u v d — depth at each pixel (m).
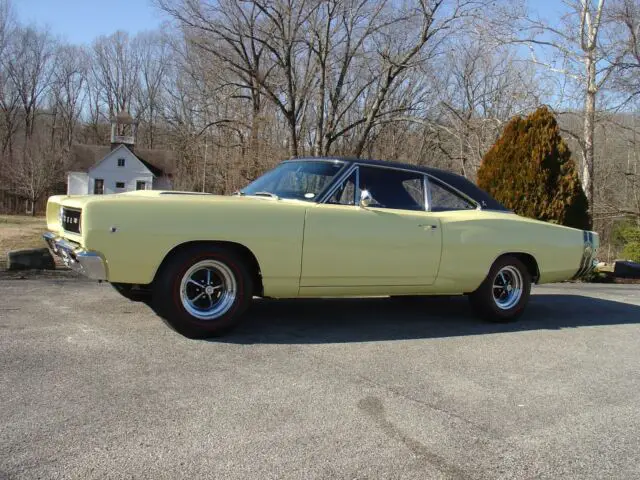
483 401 3.59
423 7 19.62
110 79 65.56
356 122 22.91
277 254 4.59
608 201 21.25
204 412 3.12
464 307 6.84
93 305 5.56
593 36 16.03
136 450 2.64
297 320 5.50
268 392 3.48
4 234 21.66
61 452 2.58
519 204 11.58
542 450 2.94
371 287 5.12
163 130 50.88
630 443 3.08
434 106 21.42
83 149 55.38
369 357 4.37
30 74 63.75
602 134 19.61
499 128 16.86
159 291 4.33
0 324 4.68
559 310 7.19
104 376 3.57
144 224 4.14
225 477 2.46
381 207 5.24
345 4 19.72
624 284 12.02
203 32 22.81
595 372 4.38
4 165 53.19
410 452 2.82
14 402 3.10
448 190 5.80
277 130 21.59
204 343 4.42
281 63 21.31
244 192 5.54
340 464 2.65
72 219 4.45
